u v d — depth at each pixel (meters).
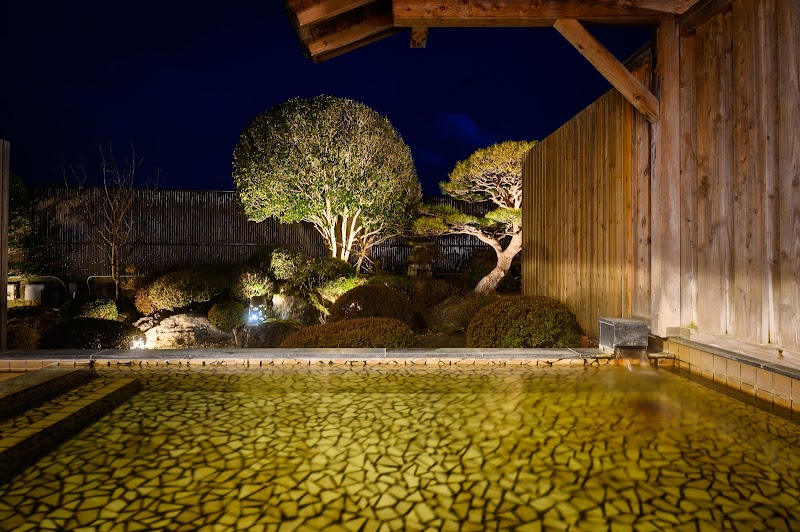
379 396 3.65
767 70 3.40
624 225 5.02
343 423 3.06
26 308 10.50
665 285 4.33
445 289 10.76
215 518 1.96
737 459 2.51
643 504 2.06
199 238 13.48
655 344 4.48
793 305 3.22
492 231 12.16
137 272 12.75
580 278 6.09
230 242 13.62
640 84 4.32
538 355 4.50
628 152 4.94
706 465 2.44
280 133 10.80
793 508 2.02
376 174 10.88
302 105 11.02
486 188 11.18
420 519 1.95
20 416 3.12
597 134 5.63
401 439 2.80
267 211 10.89
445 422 3.08
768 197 3.40
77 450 2.63
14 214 11.89
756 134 3.51
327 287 9.93
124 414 3.24
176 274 10.03
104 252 12.82
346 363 4.49
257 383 4.00
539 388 3.83
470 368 4.44
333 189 10.60
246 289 10.26
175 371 4.35
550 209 7.23
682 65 4.27
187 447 2.68
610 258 5.31
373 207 11.11
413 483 2.26
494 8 4.30
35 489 2.20
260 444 2.72
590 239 5.80
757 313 3.52
